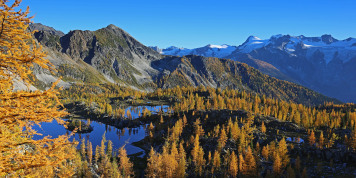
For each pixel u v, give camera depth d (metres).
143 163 111.06
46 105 9.65
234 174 85.06
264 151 100.88
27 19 9.27
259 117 162.25
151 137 144.50
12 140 9.32
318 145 109.88
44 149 9.91
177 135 137.38
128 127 191.62
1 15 8.66
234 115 163.38
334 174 85.19
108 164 83.06
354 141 100.19
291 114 182.62
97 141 150.75
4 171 9.24
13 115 8.95
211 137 128.75
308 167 92.94
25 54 9.06
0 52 8.70
